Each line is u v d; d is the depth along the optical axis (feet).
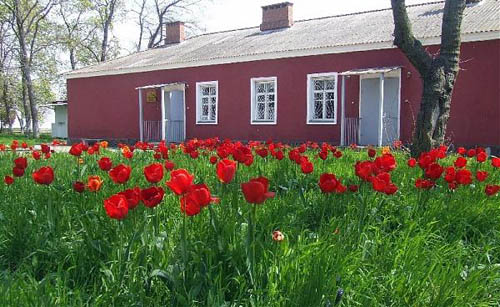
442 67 24.18
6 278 7.11
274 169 16.53
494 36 45.44
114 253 7.77
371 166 10.84
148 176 8.92
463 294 7.08
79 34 127.75
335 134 57.11
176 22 90.63
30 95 110.52
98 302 6.69
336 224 9.46
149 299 6.79
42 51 120.67
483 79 46.57
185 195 7.22
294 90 60.13
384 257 8.31
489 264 8.50
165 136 73.36
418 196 11.71
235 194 9.46
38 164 21.27
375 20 63.26
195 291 6.81
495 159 15.24
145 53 88.99
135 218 8.20
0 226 10.05
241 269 7.43
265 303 6.71
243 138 65.41
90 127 84.33
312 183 14.65
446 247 9.29
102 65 86.74
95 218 9.20
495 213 11.54
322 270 6.98
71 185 13.73
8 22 116.88
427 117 23.89
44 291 6.72
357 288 7.27
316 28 68.13
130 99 78.43
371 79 54.95
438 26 51.39
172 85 71.20
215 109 68.69
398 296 7.22
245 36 76.95
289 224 9.97
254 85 64.18
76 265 7.95
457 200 11.82
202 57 69.36
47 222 9.66
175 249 7.97
